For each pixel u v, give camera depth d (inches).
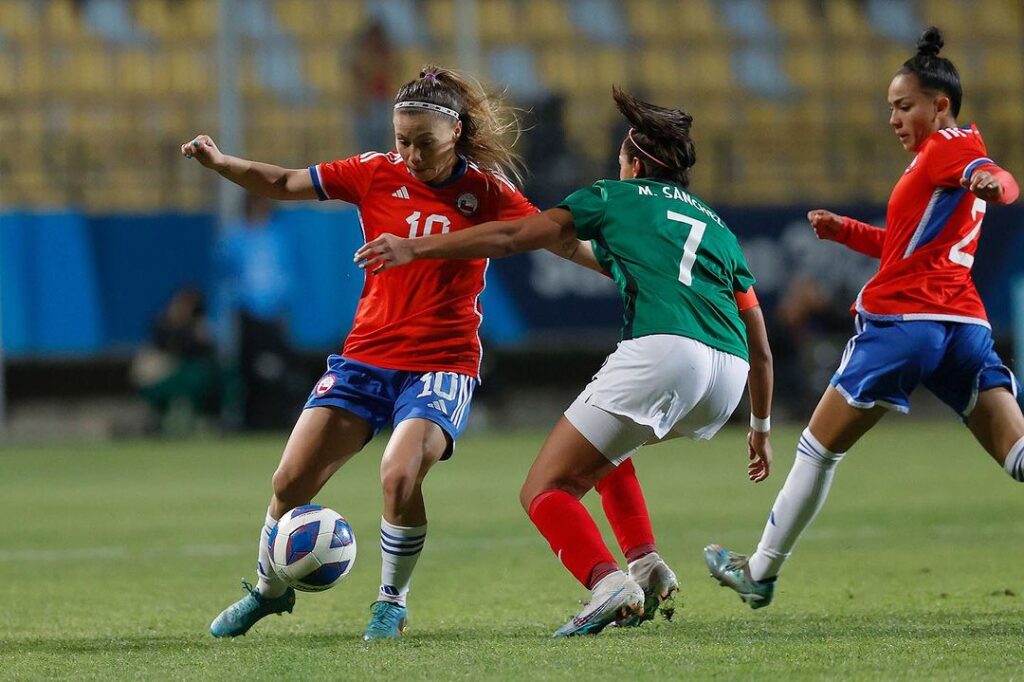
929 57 761.0
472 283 743.7
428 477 1881.2
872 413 751.7
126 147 2888.8
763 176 3036.4
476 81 745.6
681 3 3435.0
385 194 747.4
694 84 3336.6
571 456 698.2
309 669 619.5
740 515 1414.9
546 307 2677.2
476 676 591.2
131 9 3240.7
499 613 835.4
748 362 730.8
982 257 2738.7
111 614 850.8
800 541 1183.6
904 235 745.6
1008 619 751.1
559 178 2738.7
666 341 687.1
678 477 1870.1
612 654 643.5
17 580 1018.7
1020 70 3344.0
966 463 2003.0
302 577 705.0
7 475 1972.2
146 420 2711.6
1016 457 730.8
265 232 2561.5
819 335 2709.2
